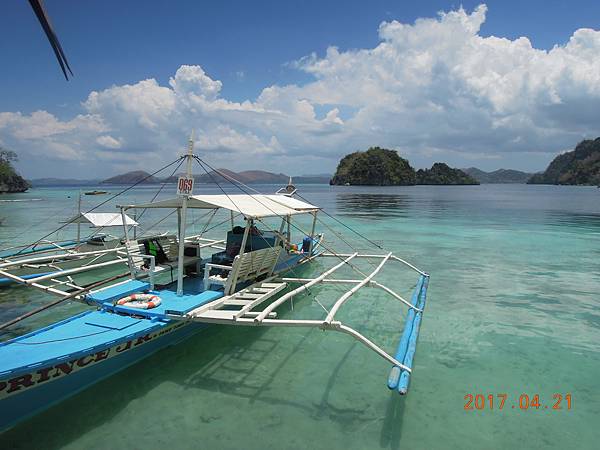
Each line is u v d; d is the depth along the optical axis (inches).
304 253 521.7
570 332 359.3
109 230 1022.4
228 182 399.9
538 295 470.3
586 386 269.4
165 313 287.4
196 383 265.3
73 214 1481.3
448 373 285.3
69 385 236.5
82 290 313.9
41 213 1546.5
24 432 212.5
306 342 331.6
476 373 285.6
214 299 326.0
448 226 1184.8
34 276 474.0
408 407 243.4
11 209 1744.6
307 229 1117.7
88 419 225.0
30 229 1055.6
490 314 405.4
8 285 488.4
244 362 295.4
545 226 1178.6
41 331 258.8
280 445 207.5
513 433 220.1
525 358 309.0
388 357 254.8
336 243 873.5
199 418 229.1
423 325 375.2
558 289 495.5
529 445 210.4
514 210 1841.8
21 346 233.3
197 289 358.3
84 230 1026.1
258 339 335.6
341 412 237.1
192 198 340.5
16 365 207.2
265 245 405.4
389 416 233.9
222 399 248.1
